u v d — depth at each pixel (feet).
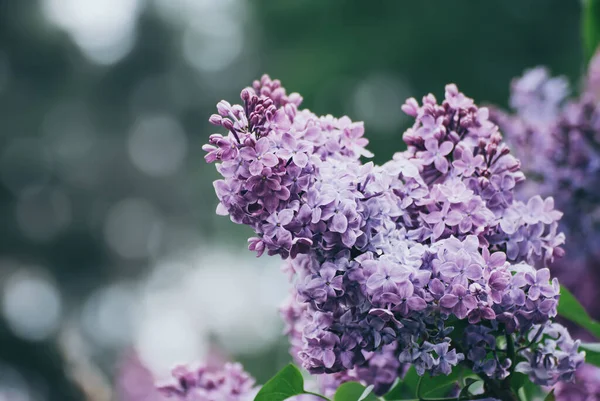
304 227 6.47
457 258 6.38
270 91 7.48
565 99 13.39
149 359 29.30
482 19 44.68
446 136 7.24
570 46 44.21
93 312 70.74
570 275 11.68
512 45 44.65
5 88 71.92
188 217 78.59
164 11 81.66
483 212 6.75
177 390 8.20
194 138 82.28
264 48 50.93
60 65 72.84
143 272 76.69
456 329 6.75
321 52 46.68
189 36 81.87
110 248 73.67
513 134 11.94
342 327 6.57
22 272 58.65
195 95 81.51
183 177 80.07
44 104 73.15
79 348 17.89
